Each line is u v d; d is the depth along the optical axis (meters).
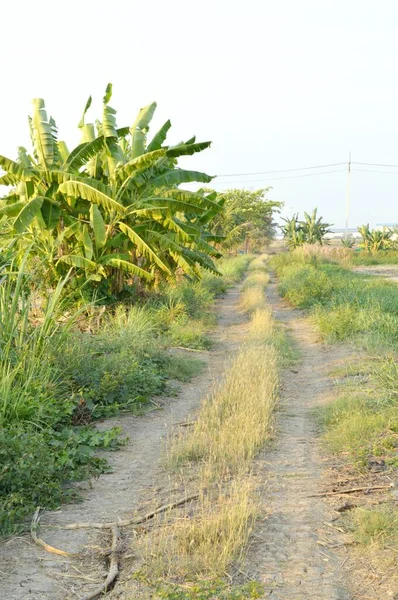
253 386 9.39
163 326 15.73
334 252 49.88
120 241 16.12
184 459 6.93
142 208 16.12
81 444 7.36
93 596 4.18
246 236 70.62
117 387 9.43
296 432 8.06
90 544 4.99
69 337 10.37
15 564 4.66
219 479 6.27
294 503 5.71
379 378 9.65
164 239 16.31
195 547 4.67
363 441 7.16
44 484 5.77
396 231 64.94
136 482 6.40
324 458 6.96
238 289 30.25
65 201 15.91
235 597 4.07
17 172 14.86
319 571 4.47
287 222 60.00
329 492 5.94
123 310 15.35
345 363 11.91
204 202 16.27
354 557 4.66
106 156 16.30
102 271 15.58
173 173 16.84
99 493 6.10
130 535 5.12
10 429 6.41
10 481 5.63
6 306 9.14
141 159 15.24
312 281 24.19
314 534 5.06
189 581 4.28
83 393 8.90
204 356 13.61
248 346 13.44
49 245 15.80
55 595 4.23
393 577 4.32
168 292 18.92
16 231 14.41
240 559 4.55
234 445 6.96
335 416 8.29
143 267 18.38
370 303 17.86
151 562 4.52
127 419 8.77
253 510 5.27
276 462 6.88
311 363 12.66
